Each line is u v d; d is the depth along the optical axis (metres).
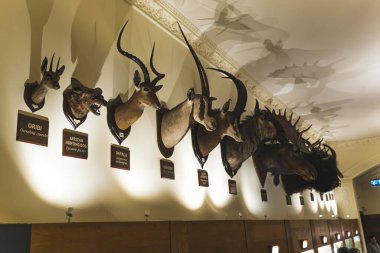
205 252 3.36
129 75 3.15
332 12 4.27
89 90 2.42
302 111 8.00
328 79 6.24
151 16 3.70
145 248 2.67
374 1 4.10
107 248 2.35
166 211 3.26
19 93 2.16
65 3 2.65
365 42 5.03
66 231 2.10
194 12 4.05
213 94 4.66
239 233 4.05
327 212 9.76
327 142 11.09
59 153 2.34
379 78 6.30
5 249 1.77
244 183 5.05
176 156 3.61
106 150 2.73
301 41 4.88
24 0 2.33
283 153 5.56
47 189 2.22
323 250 7.37
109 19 3.09
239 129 3.76
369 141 10.74
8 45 2.16
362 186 13.70
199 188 3.88
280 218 6.13
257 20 4.30
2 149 2.00
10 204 1.98
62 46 2.54
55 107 2.38
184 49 4.20
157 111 3.40
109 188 2.69
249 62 5.37
